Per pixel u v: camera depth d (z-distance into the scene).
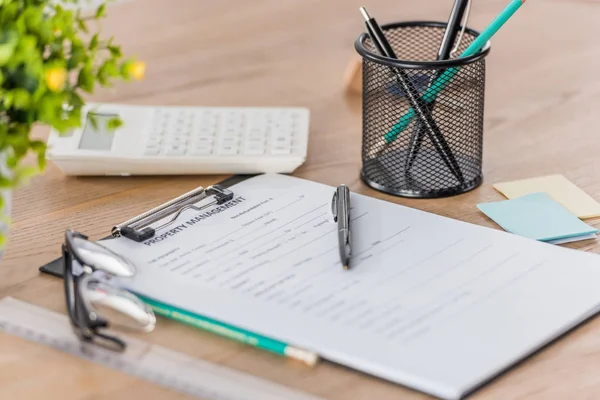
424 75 0.77
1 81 0.54
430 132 0.79
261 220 0.75
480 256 0.68
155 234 0.72
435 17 1.27
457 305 0.62
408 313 0.61
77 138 0.86
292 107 1.01
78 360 0.58
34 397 0.55
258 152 0.85
